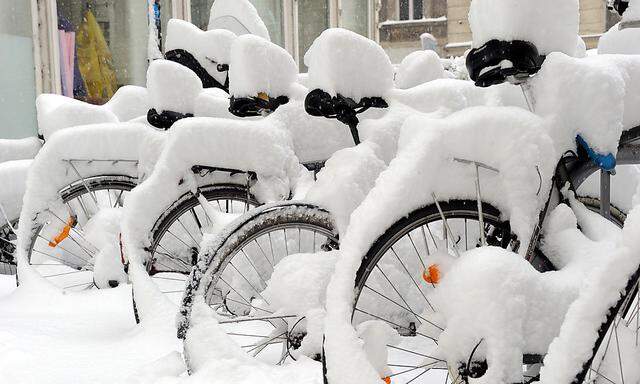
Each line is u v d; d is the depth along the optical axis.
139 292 2.84
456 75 6.72
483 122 2.02
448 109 2.54
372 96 2.52
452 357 1.81
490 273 1.77
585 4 20.66
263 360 2.53
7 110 7.27
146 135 3.43
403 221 1.97
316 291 2.25
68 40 7.98
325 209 2.38
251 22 4.91
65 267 4.15
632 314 1.80
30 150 4.57
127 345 2.66
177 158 2.85
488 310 1.76
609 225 2.06
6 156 4.50
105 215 3.86
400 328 2.46
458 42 22.80
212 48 4.44
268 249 2.61
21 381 2.32
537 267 2.12
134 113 4.80
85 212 3.91
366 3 13.93
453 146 2.00
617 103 2.10
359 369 1.73
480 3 2.10
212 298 2.47
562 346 1.66
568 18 2.10
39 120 4.26
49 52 7.70
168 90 3.43
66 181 3.59
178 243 3.16
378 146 2.45
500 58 2.05
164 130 3.59
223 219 2.81
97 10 8.30
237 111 2.94
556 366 1.65
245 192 2.96
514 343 1.76
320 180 2.45
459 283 1.81
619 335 1.77
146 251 2.89
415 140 2.02
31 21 7.51
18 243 3.59
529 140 2.03
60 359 2.54
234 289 2.56
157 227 2.90
